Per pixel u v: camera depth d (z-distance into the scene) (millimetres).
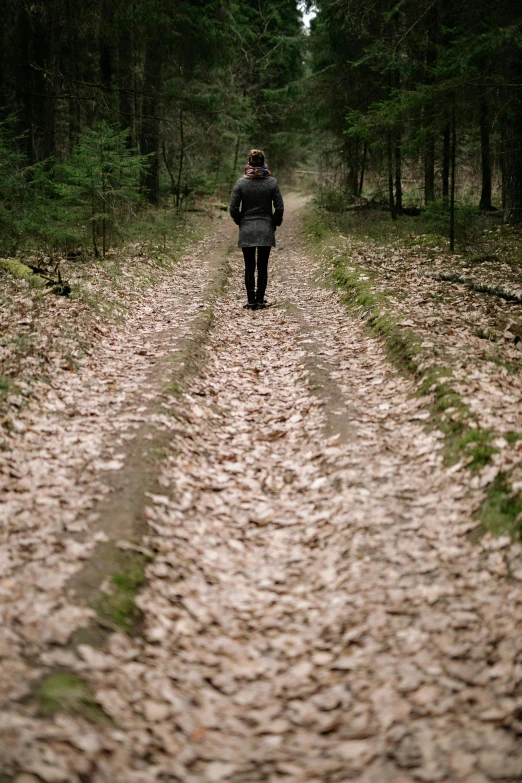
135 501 4023
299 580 3545
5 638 2773
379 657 2904
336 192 20734
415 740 2438
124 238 13656
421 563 3537
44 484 4203
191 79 20938
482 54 10242
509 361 6184
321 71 19875
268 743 2475
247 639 3086
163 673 2787
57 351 6590
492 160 17734
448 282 10031
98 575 3297
